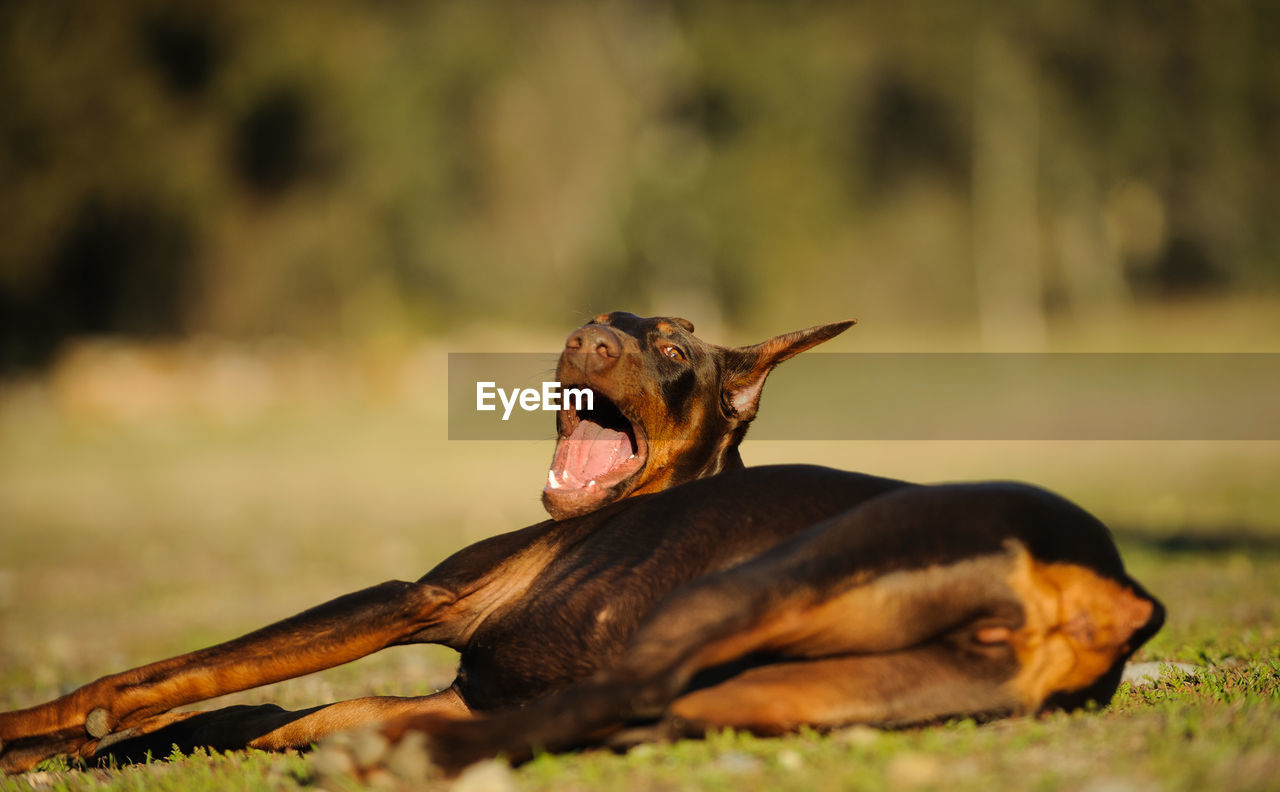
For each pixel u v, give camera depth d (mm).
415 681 6680
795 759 3447
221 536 14758
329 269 38625
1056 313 51625
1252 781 3174
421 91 41281
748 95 47094
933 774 3281
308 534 14703
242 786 3764
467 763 3451
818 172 47125
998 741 3553
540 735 3477
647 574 4172
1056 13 47188
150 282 37906
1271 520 13023
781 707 3629
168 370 29578
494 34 43125
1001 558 3719
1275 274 51719
